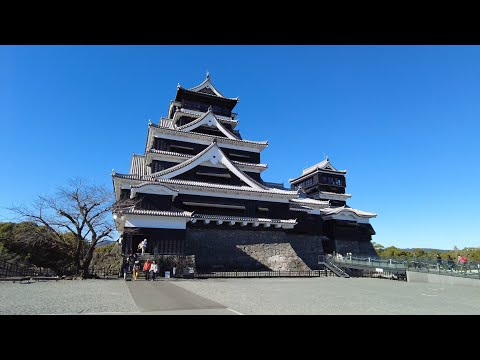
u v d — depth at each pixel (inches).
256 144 1492.4
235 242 1206.3
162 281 797.2
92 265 1074.1
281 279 983.6
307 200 1552.7
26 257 1081.4
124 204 1005.8
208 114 1473.9
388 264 1077.1
